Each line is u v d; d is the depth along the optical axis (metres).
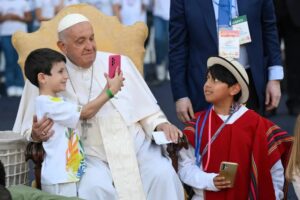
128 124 13.81
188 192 13.41
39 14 26.31
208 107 14.40
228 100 13.23
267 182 13.05
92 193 12.95
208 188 12.84
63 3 26.06
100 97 12.96
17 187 12.49
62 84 13.00
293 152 12.47
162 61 30.03
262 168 13.03
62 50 13.68
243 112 13.22
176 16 14.65
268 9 14.70
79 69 13.90
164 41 29.56
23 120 13.77
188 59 14.77
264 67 14.72
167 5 28.84
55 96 13.18
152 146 13.97
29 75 13.05
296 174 12.44
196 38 14.44
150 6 29.08
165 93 28.67
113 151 13.54
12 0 26.83
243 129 13.09
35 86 13.66
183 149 13.42
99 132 13.69
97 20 15.50
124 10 27.22
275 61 14.83
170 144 13.45
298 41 23.67
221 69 13.09
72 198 11.95
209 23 14.27
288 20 23.34
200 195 13.13
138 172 13.41
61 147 12.91
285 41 23.95
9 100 27.81
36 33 15.11
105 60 14.23
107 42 15.32
